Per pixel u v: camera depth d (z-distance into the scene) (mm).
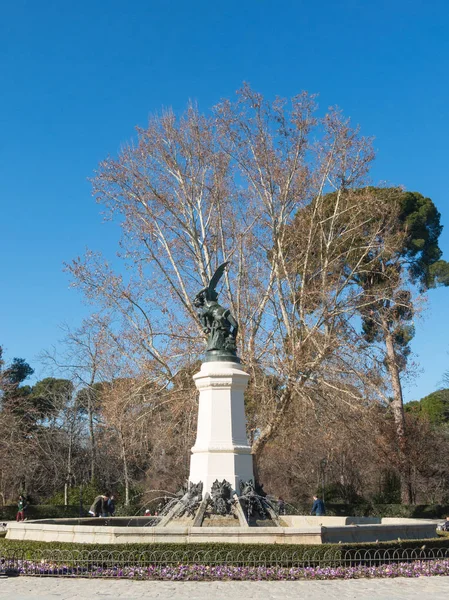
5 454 42406
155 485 41094
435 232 46375
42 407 53156
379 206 32000
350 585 13219
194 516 17578
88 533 15977
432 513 39031
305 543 15352
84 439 45406
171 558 14812
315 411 29250
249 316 31047
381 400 31328
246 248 31812
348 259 34219
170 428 29625
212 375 19188
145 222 30719
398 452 39312
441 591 12438
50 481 45438
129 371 29938
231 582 13633
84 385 43625
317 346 28656
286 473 46938
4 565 14727
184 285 31422
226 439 18688
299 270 32156
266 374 29750
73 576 14242
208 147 31781
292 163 31578
